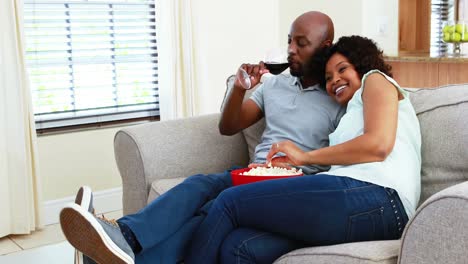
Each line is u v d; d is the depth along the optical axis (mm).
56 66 3736
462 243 1374
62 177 3785
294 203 1813
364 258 1549
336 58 2217
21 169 3418
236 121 2525
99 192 3922
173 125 2637
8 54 3332
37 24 3635
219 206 1888
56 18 3688
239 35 4348
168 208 1957
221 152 2670
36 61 3664
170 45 3906
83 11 3779
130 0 3947
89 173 3889
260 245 1829
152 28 4078
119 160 2635
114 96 3977
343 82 2197
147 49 4074
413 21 5195
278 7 4535
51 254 2551
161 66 3977
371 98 1971
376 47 2234
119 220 1904
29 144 3459
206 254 1888
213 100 4277
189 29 3957
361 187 1827
